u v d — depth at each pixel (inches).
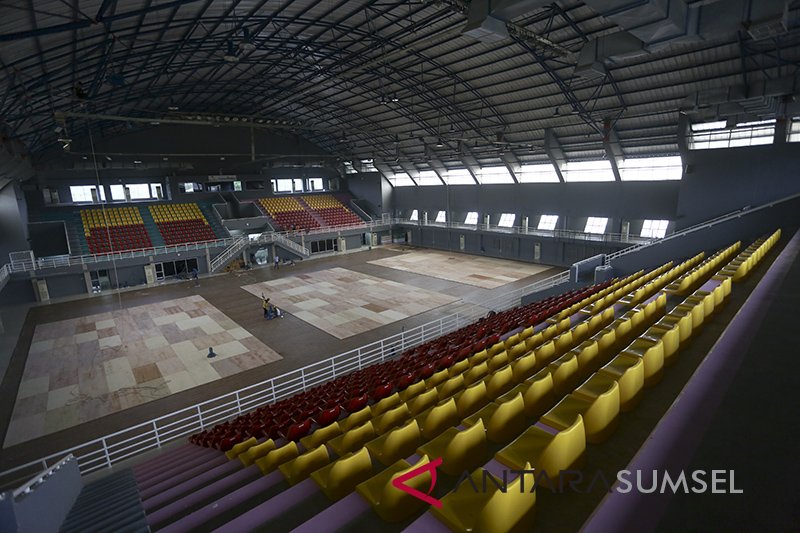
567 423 163.6
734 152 883.4
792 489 80.8
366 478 183.3
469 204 1729.8
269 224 1708.9
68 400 609.0
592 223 1370.6
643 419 171.9
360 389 417.1
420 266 1485.0
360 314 967.6
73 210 1460.4
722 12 416.2
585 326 335.0
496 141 1366.9
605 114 1071.0
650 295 444.1
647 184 1189.1
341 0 818.2
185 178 1683.1
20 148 945.5
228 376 674.2
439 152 1616.6
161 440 508.7
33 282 1120.8
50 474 253.3
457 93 1213.7
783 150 809.5
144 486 319.3
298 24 921.5
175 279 1347.2
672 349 217.9
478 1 461.4
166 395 618.8
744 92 826.2
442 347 531.5
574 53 891.4
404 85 1227.9
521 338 421.4
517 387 222.4
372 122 1605.6
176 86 1220.5
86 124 1285.7
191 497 233.5
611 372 198.4
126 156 1547.7
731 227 671.1
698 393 134.8
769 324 163.5
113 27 685.3
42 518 219.8
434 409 221.1
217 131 1724.9
